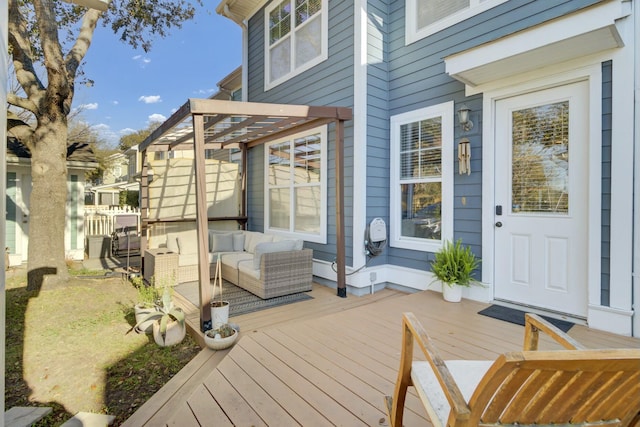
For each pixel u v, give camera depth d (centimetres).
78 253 870
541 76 341
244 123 436
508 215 376
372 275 477
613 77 297
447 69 359
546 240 349
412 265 469
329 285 521
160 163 677
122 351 338
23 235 798
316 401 210
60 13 694
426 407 141
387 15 497
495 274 389
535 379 101
